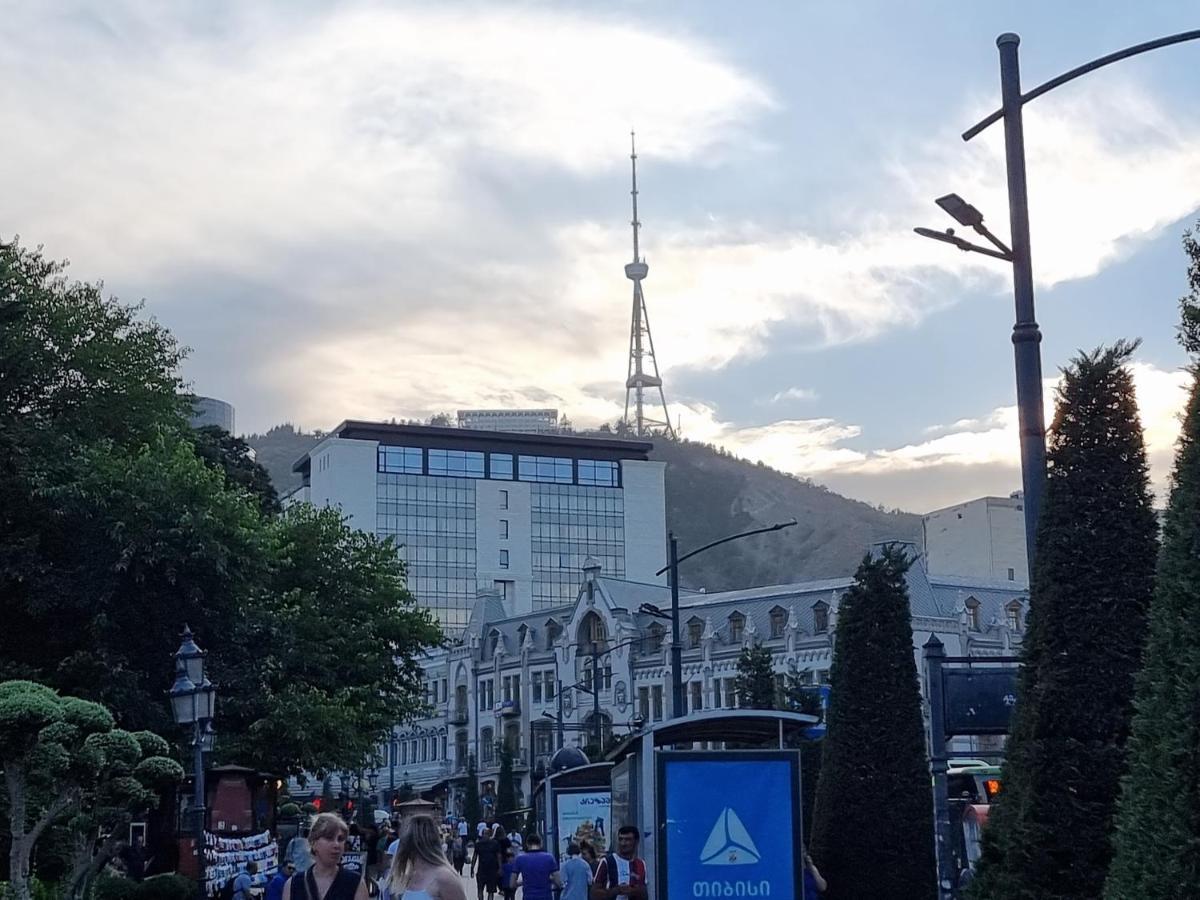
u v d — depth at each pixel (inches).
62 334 1852.9
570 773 1760.6
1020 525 4485.7
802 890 713.0
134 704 1606.8
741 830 712.4
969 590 3887.8
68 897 1064.2
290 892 432.5
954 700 723.4
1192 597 434.0
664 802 711.1
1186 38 634.8
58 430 1771.7
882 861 863.7
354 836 1660.9
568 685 4603.8
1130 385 585.6
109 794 1029.2
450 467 6722.4
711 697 4097.0
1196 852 417.1
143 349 1952.5
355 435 6594.5
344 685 2076.8
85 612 1673.2
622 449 7017.7
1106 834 550.6
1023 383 633.6
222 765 1691.7
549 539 6830.7
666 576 7017.7
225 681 1720.0
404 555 6555.1
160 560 1659.7
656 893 706.8
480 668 5007.4
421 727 5305.1
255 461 2797.7
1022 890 558.9
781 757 718.5
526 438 6845.5
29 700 959.6
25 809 1085.1
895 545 933.2
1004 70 661.9
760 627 4060.0
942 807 721.0
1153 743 439.2
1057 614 571.8
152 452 1786.4
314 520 2172.7
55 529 1696.6
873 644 896.9
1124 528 570.9
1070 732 562.9
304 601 2031.3
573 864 927.7
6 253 1829.5
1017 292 644.1
